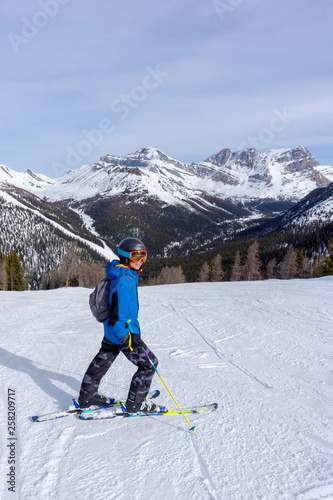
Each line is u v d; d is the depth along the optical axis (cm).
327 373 404
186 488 204
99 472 219
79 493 199
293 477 215
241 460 233
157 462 230
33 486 205
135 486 206
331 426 283
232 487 205
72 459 234
